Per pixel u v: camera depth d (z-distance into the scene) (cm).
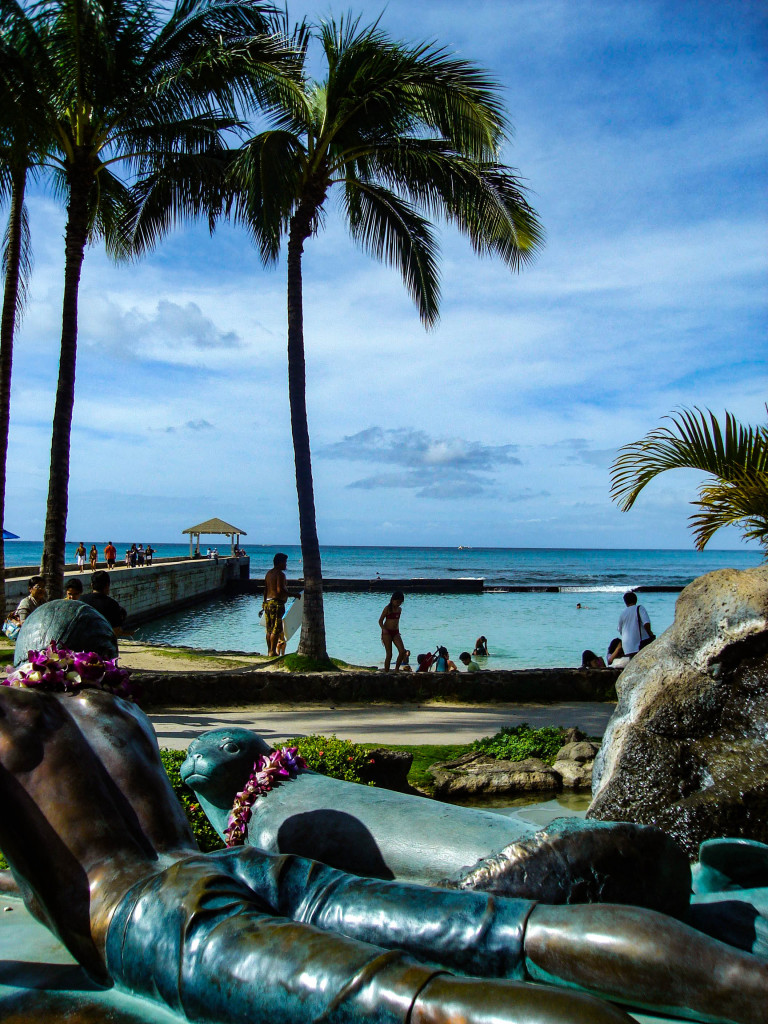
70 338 1458
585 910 206
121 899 216
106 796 239
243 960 189
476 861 271
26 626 288
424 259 1655
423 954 213
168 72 1391
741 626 395
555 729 943
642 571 11850
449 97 1327
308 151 1513
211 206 1658
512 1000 166
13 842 233
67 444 1444
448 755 848
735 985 187
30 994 223
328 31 1437
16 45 1257
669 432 704
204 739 345
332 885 230
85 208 1477
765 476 651
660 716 407
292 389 1532
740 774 379
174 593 4178
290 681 1215
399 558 18338
